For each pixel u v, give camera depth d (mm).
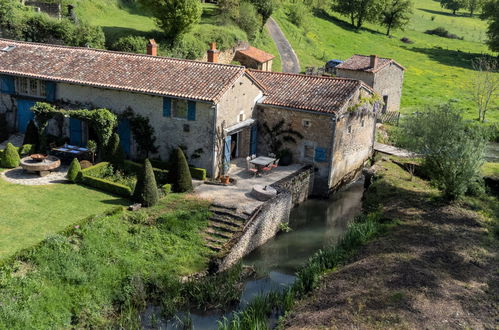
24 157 28906
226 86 27906
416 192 28891
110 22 54219
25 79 31594
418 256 21047
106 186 25359
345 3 93938
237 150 32156
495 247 22250
